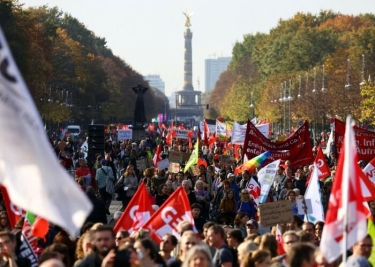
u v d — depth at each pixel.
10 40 136.50
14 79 14.07
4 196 25.69
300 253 17.02
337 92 168.50
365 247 19.59
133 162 62.44
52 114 180.88
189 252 16.83
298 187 46.06
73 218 14.27
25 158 14.18
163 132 153.38
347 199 17.31
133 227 26.23
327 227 17.56
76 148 111.44
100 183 50.91
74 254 24.05
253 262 19.14
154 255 20.36
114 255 16.98
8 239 20.38
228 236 25.48
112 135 150.00
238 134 73.62
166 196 41.41
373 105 137.50
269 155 45.12
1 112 14.10
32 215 23.25
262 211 27.75
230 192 38.94
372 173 36.22
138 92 108.00
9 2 136.88
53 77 179.38
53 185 14.25
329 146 66.75
